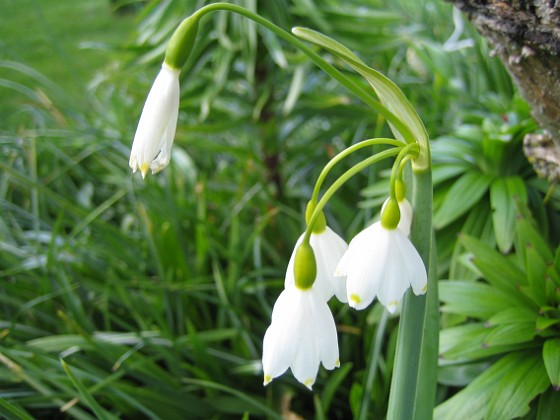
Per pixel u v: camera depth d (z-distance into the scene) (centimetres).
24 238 31
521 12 16
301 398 26
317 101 34
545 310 19
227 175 39
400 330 15
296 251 13
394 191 13
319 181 13
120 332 29
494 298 21
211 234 32
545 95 18
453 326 22
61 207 33
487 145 24
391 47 35
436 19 40
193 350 25
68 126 38
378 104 13
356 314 28
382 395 23
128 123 40
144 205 32
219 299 29
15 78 52
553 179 21
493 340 19
